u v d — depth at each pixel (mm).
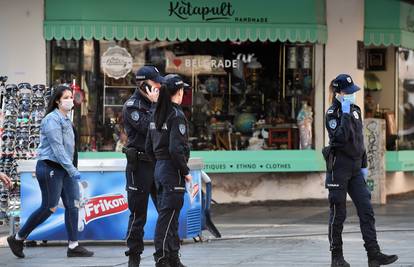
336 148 25172
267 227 37719
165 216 24203
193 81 45594
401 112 50938
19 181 35219
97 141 44594
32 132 36125
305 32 45438
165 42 45188
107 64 44781
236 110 46000
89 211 31891
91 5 43906
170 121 23953
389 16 47844
